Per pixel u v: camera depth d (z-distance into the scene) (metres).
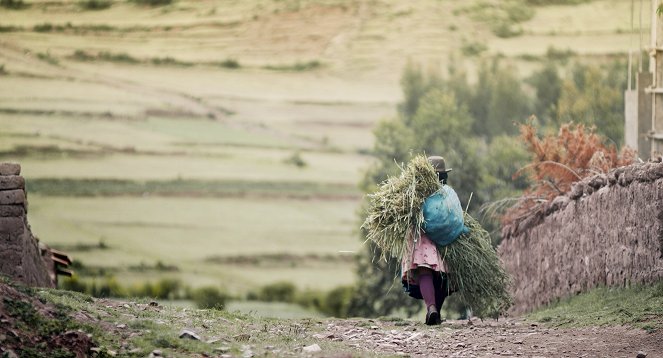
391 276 67.31
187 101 196.75
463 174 73.75
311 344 12.61
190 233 151.88
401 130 81.62
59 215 152.38
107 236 146.88
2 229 16.23
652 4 25.91
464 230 16.36
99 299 13.94
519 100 129.38
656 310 15.55
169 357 10.90
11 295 11.31
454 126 80.00
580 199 20.38
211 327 13.09
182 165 172.38
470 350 13.01
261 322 14.52
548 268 22.08
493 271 16.41
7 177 16.33
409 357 12.09
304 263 144.00
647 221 17.34
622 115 94.81
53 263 24.53
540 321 16.50
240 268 141.38
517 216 25.25
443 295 16.75
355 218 159.00
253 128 192.38
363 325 15.52
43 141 172.50
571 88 99.62
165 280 128.75
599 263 19.25
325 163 180.12
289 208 163.25
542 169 24.30
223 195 164.75
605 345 12.98
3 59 199.75
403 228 16.09
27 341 10.38
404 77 138.50
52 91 190.38
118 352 10.91
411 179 16.31
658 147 24.91
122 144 175.38
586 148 24.44
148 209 158.00
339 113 197.88
